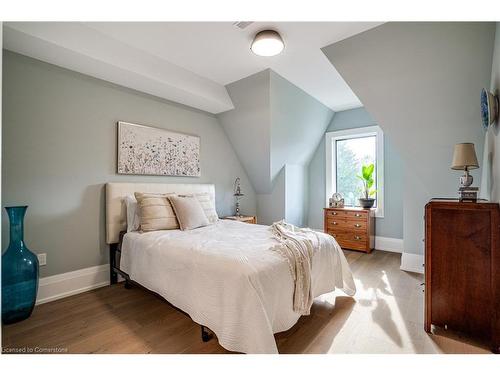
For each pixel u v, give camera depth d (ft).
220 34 7.52
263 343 4.53
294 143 13.84
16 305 6.50
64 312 7.05
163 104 10.75
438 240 6.08
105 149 9.03
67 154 8.14
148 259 7.04
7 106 7.03
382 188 13.58
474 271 5.70
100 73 8.39
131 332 6.09
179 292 5.93
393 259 11.91
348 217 13.57
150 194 9.07
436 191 9.83
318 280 6.90
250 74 10.10
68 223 8.17
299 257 6.03
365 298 7.88
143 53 8.49
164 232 8.11
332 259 7.61
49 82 7.76
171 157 10.96
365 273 10.07
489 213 5.56
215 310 5.06
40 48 6.91
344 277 7.97
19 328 6.26
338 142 15.55
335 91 11.87
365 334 5.98
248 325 4.62
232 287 4.85
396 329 6.19
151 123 10.32
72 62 7.67
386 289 8.54
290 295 5.67
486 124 6.52
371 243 13.34
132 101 9.74
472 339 5.77
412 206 10.33
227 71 9.87
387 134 9.52
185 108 11.63
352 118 14.56
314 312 7.00
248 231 8.39
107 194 8.86
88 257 8.62
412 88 8.02
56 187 7.92
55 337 5.90
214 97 10.91
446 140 8.65
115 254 9.00
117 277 9.17
